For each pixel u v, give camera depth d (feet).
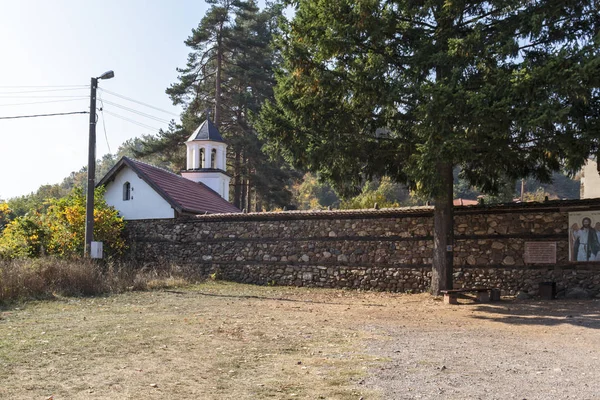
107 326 34.53
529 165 56.34
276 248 69.15
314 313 43.32
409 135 53.52
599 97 46.65
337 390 20.48
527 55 48.37
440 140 43.65
